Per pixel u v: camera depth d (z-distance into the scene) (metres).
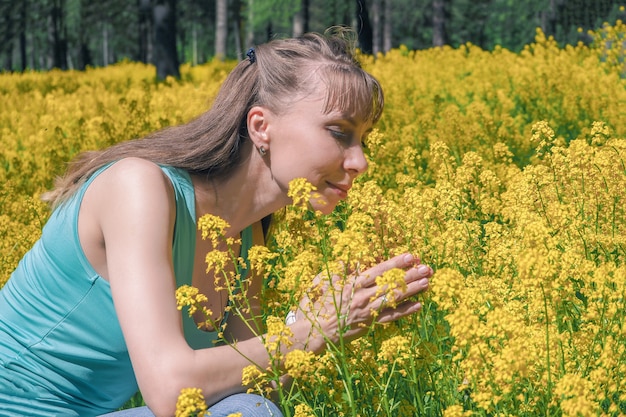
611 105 8.49
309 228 3.55
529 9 53.75
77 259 2.70
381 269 2.65
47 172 7.52
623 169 4.03
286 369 2.64
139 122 8.79
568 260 2.76
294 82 2.74
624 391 2.58
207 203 2.86
